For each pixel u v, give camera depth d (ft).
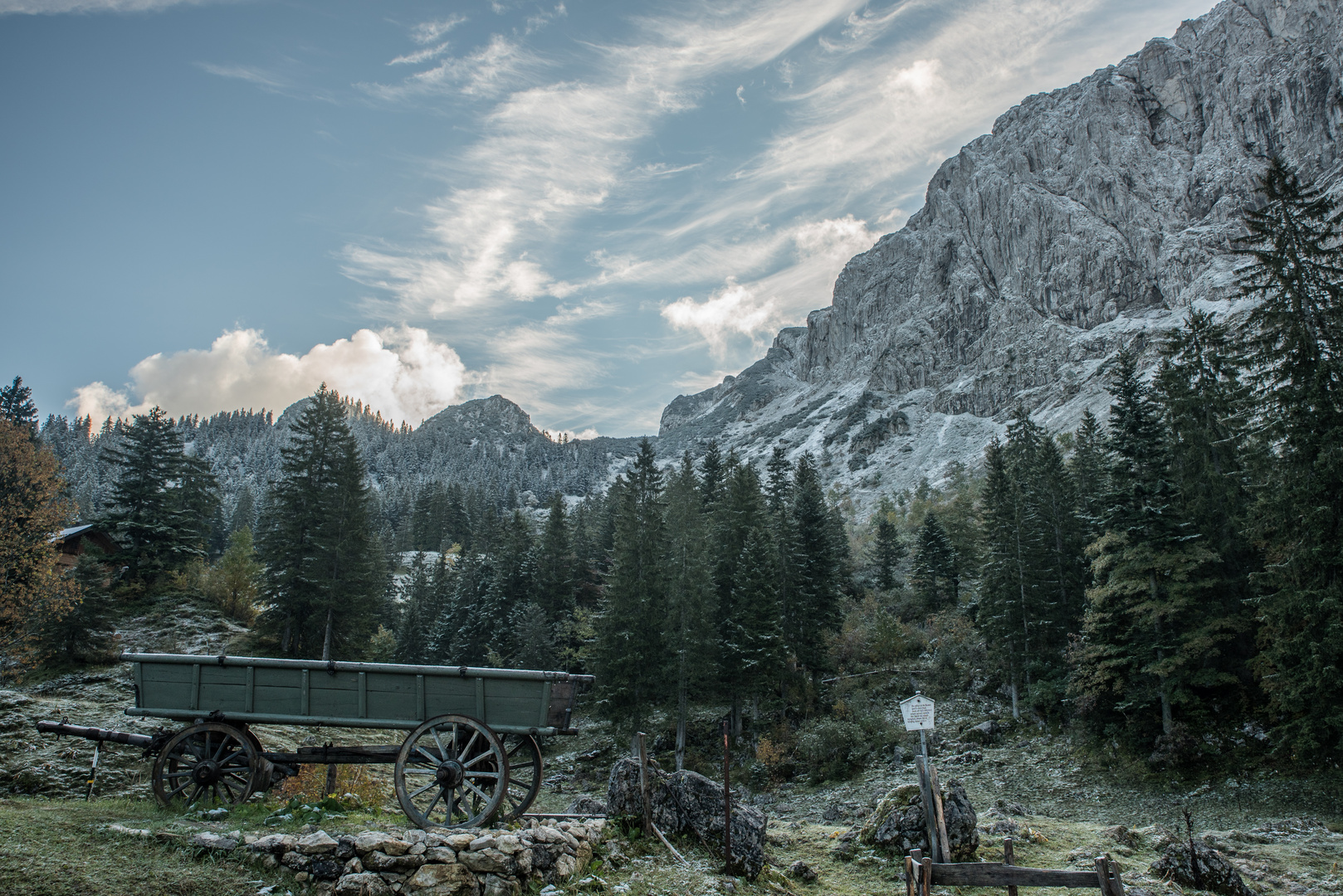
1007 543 141.18
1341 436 80.38
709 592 146.30
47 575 96.37
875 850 47.16
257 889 25.75
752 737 144.15
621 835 37.55
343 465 152.66
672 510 199.31
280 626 144.77
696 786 40.29
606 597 160.76
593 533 267.18
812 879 41.16
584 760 141.08
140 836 27.86
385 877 27.12
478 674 34.40
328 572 146.51
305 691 34.63
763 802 111.14
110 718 62.69
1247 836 61.41
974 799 101.45
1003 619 137.39
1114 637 108.88
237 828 30.19
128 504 173.88
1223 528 103.04
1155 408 111.04
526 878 29.50
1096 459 172.55
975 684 145.59
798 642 157.99
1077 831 58.95
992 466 175.63
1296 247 88.74
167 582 172.04
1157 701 102.63
